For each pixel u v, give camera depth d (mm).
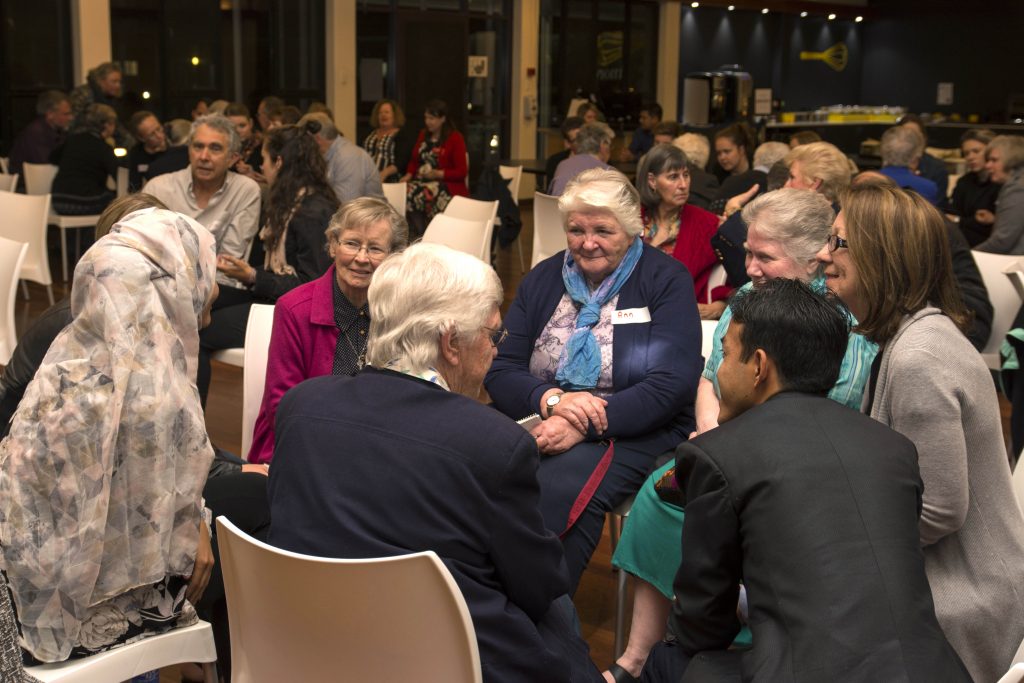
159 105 11156
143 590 1868
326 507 1614
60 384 1733
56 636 1761
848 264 1958
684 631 1744
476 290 1725
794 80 20375
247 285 3828
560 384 2840
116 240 1806
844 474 1566
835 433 1622
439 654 1535
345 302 2775
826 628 1443
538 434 2629
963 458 1818
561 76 15375
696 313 2793
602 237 2742
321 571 1514
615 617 2824
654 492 2330
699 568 1669
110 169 7723
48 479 1719
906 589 1475
